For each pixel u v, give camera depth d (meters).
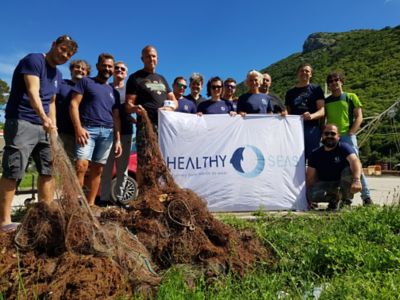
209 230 4.41
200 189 7.37
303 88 8.23
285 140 7.69
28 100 5.05
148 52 7.05
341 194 7.31
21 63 5.04
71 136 7.02
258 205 7.45
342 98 7.98
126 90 7.11
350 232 5.52
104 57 6.76
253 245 4.59
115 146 7.13
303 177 7.62
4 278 3.34
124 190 8.20
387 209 6.28
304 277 3.98
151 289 3.44
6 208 4.96
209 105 8.23
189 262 4.07
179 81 8.57
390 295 3.21
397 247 4.64
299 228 5.89
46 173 5.33
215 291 3.59
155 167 4.93
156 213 4.38
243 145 7.56
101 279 3.23
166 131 7.29
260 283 3.69
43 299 3.11
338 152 7.32
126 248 3.77
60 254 3.57
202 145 7.44
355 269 3.92
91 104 6.57
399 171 32.69
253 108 7.99
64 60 5.31
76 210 3.76
